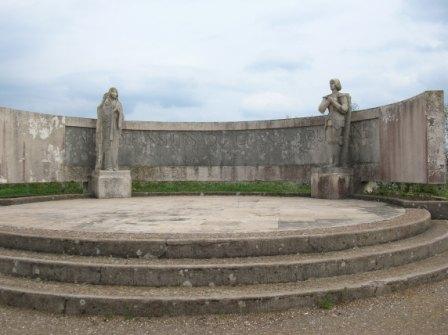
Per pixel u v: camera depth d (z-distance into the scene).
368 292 5.77
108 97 14.33
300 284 5.82
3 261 6.29
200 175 16.69
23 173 13.56
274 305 5.38
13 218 9.02
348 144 14.07
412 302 5.66
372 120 13.48
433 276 6.44
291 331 4.88
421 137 10.85
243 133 16.48
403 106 11.79
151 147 16.58
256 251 6.37
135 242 6.32
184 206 11.39
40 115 14.12
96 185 14.30
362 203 11.85
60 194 14.75
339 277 6.11
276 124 15.93
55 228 7.66
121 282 5.80
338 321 5.12
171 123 16.59
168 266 5.80
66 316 5.32
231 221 8.41
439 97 10.52
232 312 5.30
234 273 5.80
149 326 5.05
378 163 13.21
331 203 11.95
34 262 6.08
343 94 13.57
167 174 16.61
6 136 13.05
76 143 15.23
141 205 11.72
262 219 8.66
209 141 16.73
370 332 4.82
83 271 5.87
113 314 5.29
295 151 15.70
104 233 6.95
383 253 6.56
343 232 6.89
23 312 5.42
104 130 14.37
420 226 8.13
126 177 14.52
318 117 15.06
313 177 13.97
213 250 6.30
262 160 16.22
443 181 10.44
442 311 5.37
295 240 6.50
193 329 4.96
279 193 15.03
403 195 13.08
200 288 5.69
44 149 14.23
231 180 16.55
